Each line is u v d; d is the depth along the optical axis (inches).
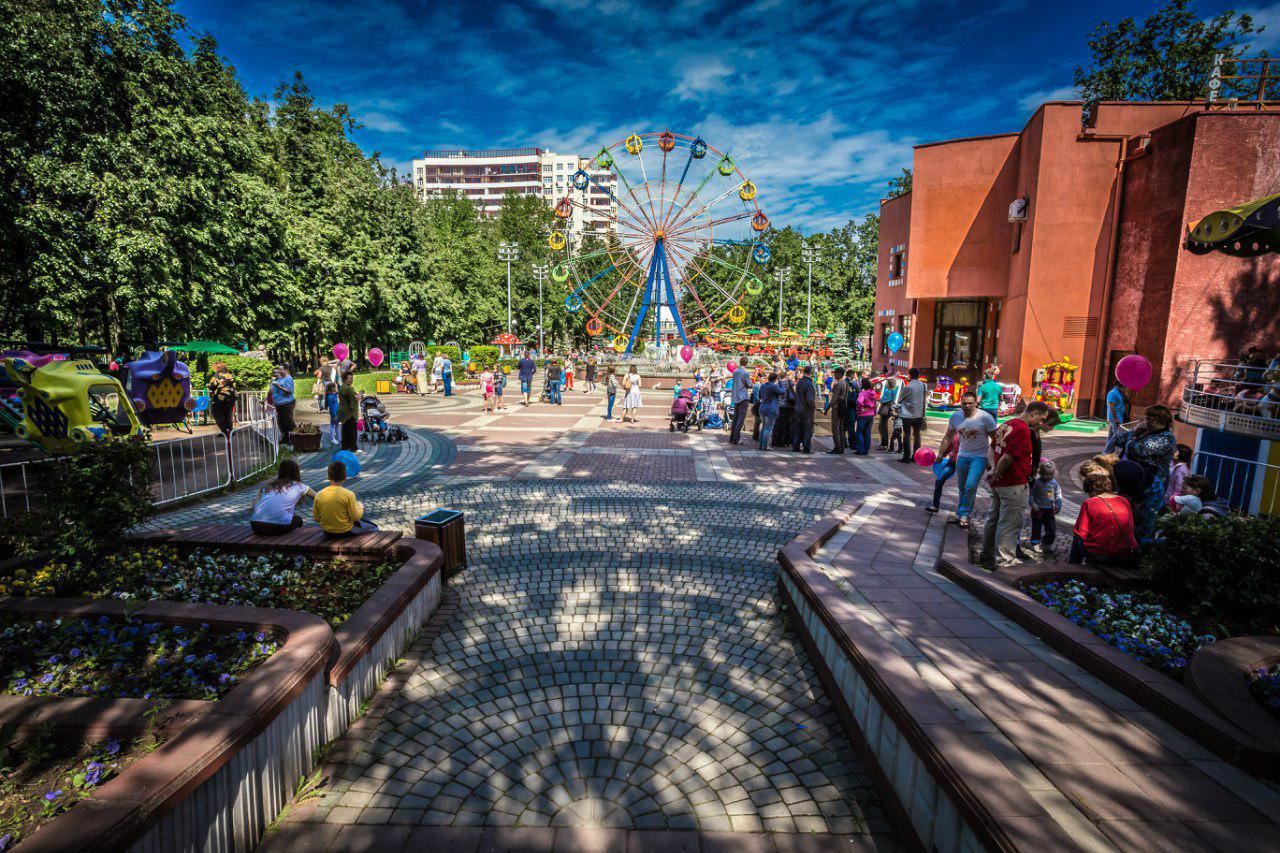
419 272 1507.1
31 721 118.4
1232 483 359.3
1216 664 149.0
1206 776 118.3
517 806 136.9
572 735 162.9
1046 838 92.2
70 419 406.9
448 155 5743.1
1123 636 175.5
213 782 111.3
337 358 802.8
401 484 432.1
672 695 181.8
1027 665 165.6
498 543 313.4
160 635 159.5
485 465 495.5
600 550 304.3
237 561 229.3
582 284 1514.5
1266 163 616.1
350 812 134.2
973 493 309.1
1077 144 748.0
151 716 120.6
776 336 1593.3
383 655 187.5
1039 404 266.5
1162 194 670.5
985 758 112.2
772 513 368.2
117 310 838.5
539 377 1439.5
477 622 227.0
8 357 472.7
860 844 127.2
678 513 366.9
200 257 770.2
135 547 236.2
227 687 139.1
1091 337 768.9
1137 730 134.3
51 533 208.7
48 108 663.8
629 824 131.8
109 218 692.1
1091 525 229.6
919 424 506.9
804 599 212.7
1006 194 875.4
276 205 935.7
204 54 922.1
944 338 1062.4
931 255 926.4
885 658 152.3
